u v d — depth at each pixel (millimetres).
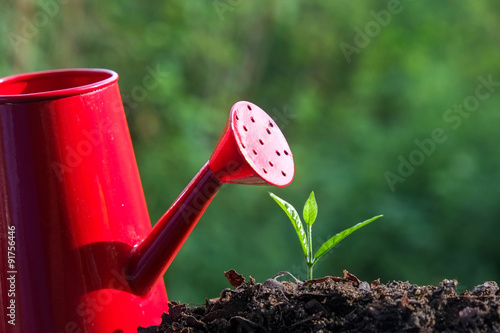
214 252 3744
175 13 4461
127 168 954
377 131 4684
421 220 3922
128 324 926
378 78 5242
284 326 794
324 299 819
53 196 870
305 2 5590
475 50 5289
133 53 4242
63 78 1023
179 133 4297
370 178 4164
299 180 4379
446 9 5559
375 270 3900
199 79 4879
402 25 5637
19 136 861
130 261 930
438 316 765
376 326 762
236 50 5020
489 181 3939
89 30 4059
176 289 3520
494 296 798
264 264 3836
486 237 3812
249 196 4152
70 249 878
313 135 5043
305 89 5582
